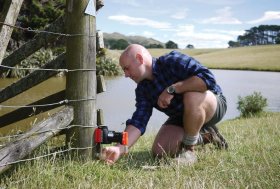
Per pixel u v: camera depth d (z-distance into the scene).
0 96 4.52
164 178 3.56
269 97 20.89
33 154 3.88
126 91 19.09
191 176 3.69
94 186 3.29
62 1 30.95
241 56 86.62
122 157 4.41
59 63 4.11
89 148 4.05
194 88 3.98
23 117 4.66
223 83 30.23
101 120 4.23
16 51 4.16
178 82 4.02
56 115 3.83
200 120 4.07
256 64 66.31
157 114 12.09
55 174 3.49
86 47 3.96
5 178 3.48
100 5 4.12
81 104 4.00
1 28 3.34
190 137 4.15
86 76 3.99
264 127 7.43
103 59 32.94
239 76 41.59
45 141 3.82
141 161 4.38
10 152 3.44
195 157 4.25
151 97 4.25
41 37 4.03
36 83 4.21
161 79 4.11
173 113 4.34
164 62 4.06
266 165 3.88
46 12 30.06
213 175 3.63
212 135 4.67
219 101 4.35
